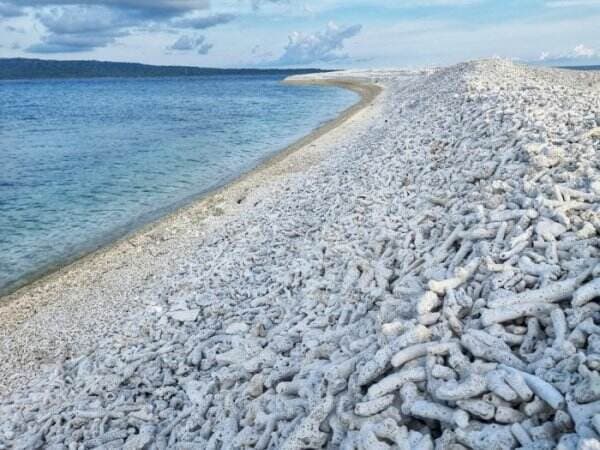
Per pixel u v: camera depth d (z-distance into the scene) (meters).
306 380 6.03
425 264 7.84
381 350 5.25
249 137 35.78
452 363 4.83
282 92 88.81
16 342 10.90
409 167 14.27
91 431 7.34
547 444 3.79
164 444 6.60
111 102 79.69
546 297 5.32
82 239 17.00
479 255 6.93
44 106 72.94
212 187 22.12
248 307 9.59
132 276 13.48
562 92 18.64
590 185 7.65
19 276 14.39
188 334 9.33
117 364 8.92
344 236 11.15
